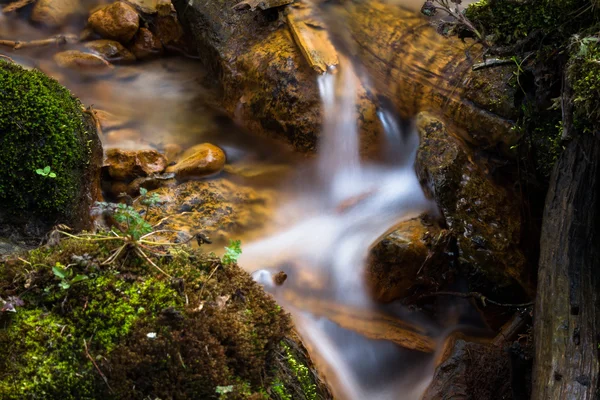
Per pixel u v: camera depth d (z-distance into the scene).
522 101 1.46
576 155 1.35
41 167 1.30
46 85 1.35
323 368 1.36
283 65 1.58
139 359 1.09
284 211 1.53
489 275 1.42
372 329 1.41
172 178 1.54
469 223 1.44
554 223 1.33
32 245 1.29
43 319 1.10
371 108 1.57
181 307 1.12
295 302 1.42
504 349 1.36
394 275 1.42
